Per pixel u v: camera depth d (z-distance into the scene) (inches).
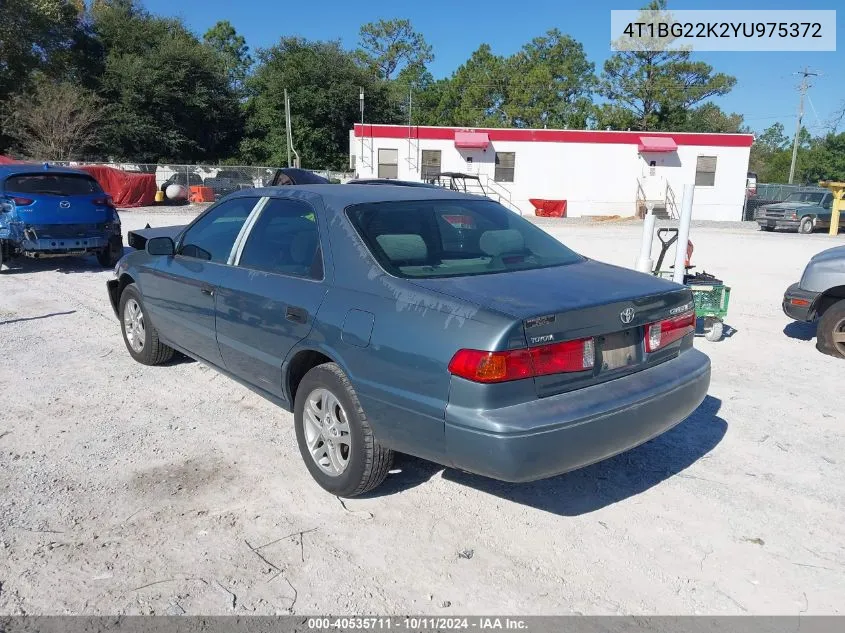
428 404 124.5
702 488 157.0
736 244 773.3
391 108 2181.3
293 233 163.9
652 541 135.3
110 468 160.7
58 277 413.1
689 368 147.3
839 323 265.6
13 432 179.5
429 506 147.0
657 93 1845.5
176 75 1839.3
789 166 2518.5
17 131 1584.6
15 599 113.9
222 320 177.3
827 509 148.7
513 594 118.6
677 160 1311.5
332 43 2079.2
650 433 137.5
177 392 211.6
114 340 268.5
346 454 146.9
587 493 153.9
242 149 1994.3
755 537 137.3
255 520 139.9
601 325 130.0
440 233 155.8
